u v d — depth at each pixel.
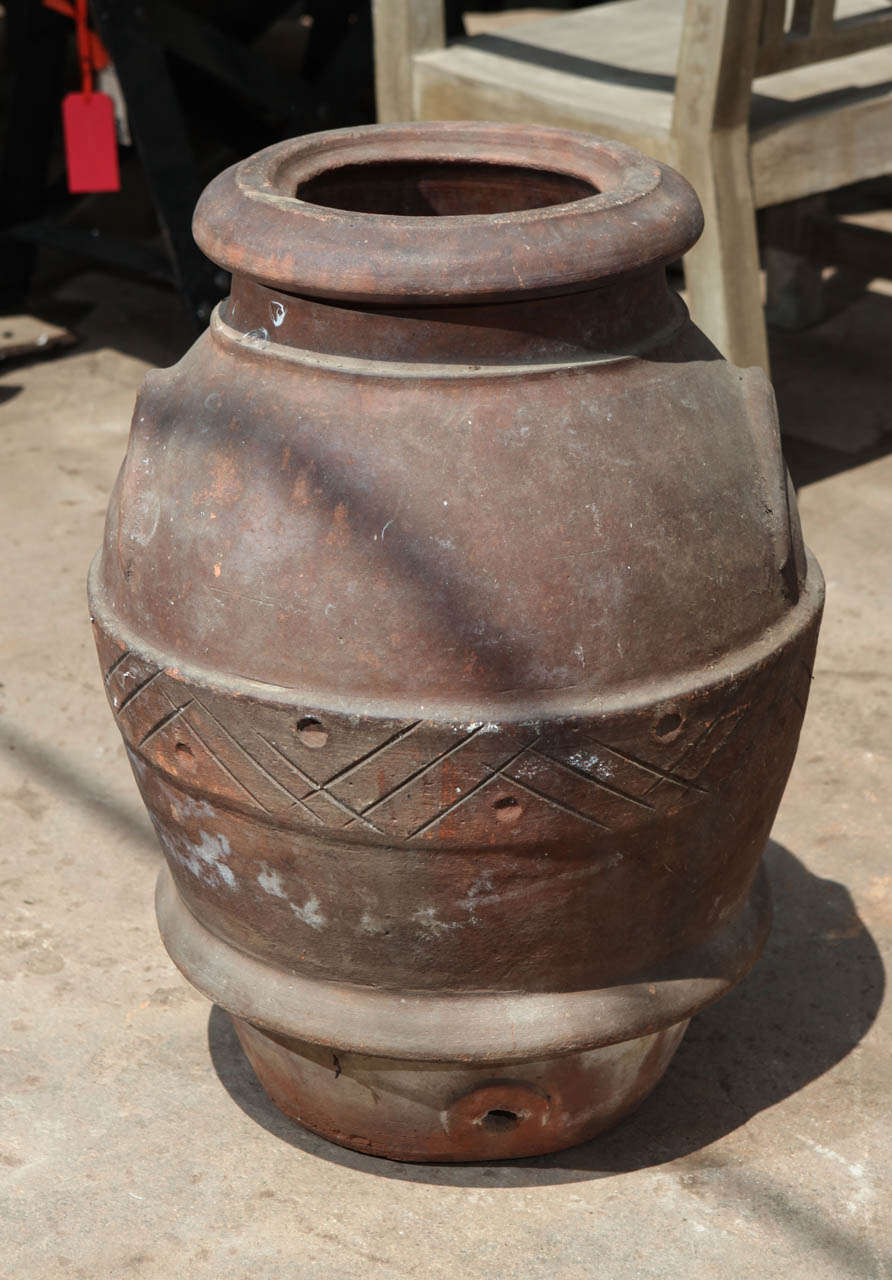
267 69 4.72
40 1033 2.39
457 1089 1.97
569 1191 2.09
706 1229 2.03
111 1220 2.05
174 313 5.37
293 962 1.89
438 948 1.81
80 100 4.10
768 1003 2.45
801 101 3.73
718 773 1.79
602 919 1.82
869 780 2.98
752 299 3.60
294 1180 2.11
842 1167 2.13
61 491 4.18
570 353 1.72
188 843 1.89
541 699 1.67
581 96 3.73
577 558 1.66
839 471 4.22
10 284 5.30
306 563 1.67
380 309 1.67
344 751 1.68
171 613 1.76
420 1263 1.98
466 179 2.10
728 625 1.76
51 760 3.09
